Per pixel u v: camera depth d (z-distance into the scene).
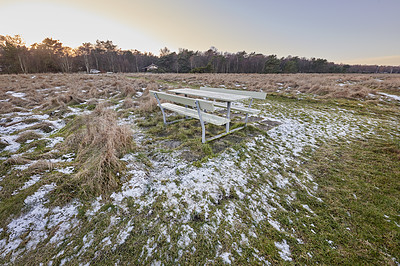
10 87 8.56
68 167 2.52
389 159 3.19
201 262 1.46
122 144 3.19
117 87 9.74
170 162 2.85
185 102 3.51
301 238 1.73
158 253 1.51
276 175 2.71
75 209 1.89
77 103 6.38
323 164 3.05
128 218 1.82
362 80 14.03
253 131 4.29
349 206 2.14
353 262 1.52
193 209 1.97
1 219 1.70
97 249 1.52
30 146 3.09
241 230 1.77
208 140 3.62
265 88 10.92
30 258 1.44
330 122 5.25
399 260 1.54
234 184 2.43
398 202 2.19
